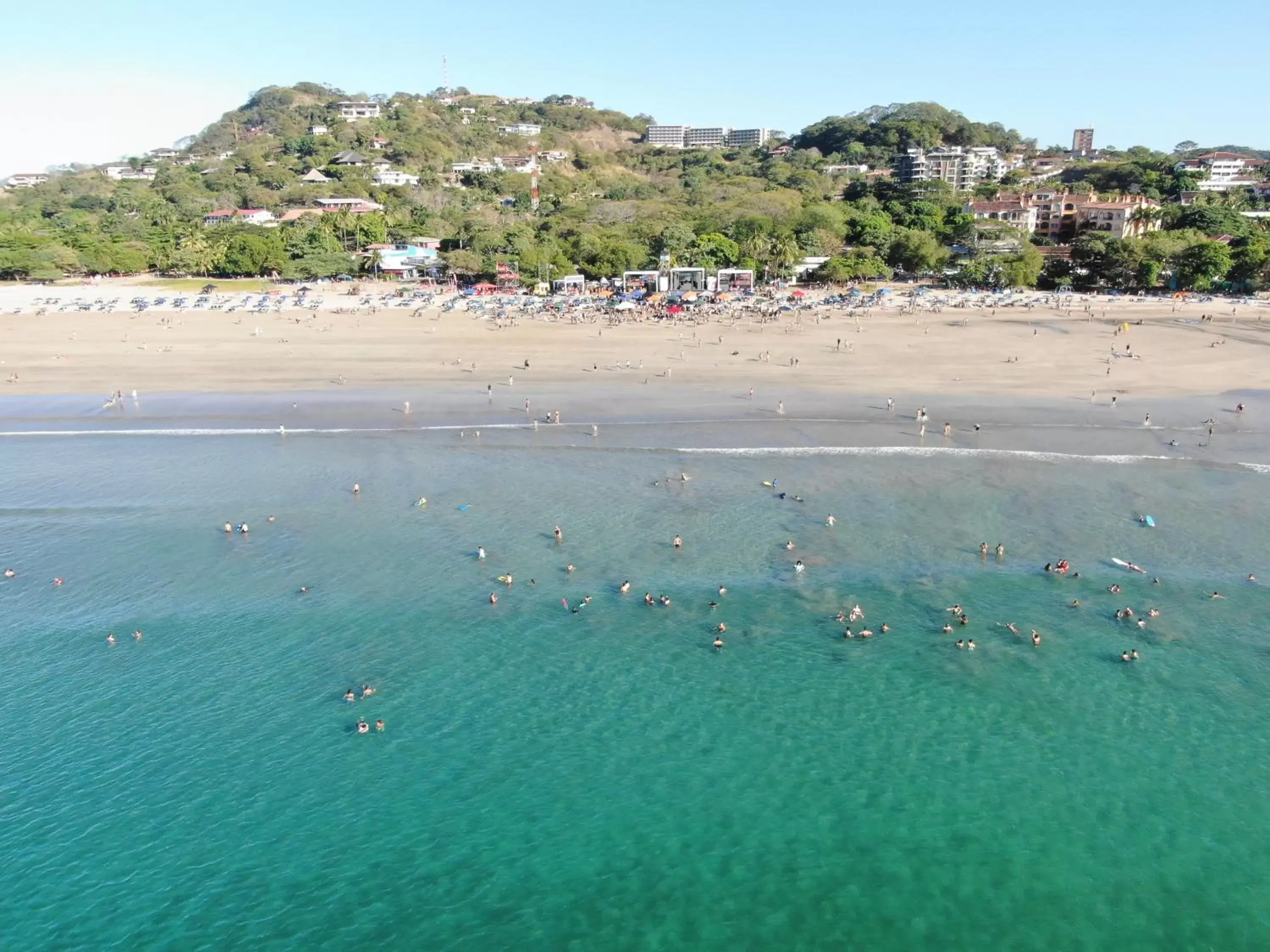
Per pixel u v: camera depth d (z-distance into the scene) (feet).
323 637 145.69
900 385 296.92
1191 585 159.02
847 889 97.81
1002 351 354.54
